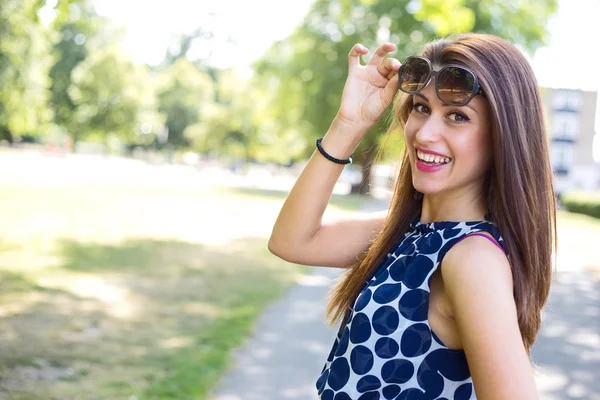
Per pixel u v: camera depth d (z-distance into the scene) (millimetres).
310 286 9477
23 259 10008
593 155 55906
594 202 31844
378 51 1699
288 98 34719
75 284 8406
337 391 1458
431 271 1380
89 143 65375
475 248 1317
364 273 1620
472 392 1375
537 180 1405
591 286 10688
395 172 1826
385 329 1400
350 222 1853
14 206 17859
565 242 18156
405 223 1624
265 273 10477
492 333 1210
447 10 8383
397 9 30406
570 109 55812
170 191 28484
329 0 32344
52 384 4637
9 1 22859
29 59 27000
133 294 8055
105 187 27375
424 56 1494
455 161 1440
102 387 4621
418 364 1379
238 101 51812
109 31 51281
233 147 53125
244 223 18516
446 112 1443
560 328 7328
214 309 7449
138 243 13000
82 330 6160
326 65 32688
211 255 12133
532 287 1375
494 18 27609
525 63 1440
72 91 50344
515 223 1373
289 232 1771
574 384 5254
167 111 63750
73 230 14180
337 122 1713
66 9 8031
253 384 4852
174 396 4500
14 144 57906
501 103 1375
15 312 6680
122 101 51656
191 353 5574
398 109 1713
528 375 1173
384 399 1401
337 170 1733
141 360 5316
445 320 1357
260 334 6406
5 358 5152
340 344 1505
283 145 52219
